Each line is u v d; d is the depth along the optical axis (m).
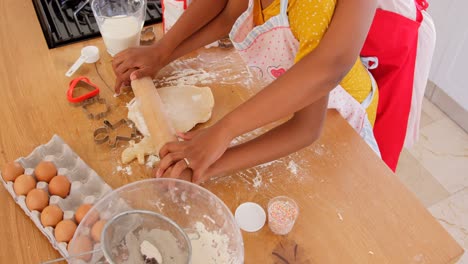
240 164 0.92
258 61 1.09
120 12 1.25
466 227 1.70
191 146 0.86
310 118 0.94
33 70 1.12
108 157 0.95
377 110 1.33
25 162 0.91
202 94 1.08
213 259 0.78
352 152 0.99
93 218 0.78
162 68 1.15
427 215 0.89
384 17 1.20
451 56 1.96
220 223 0.82
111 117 1.03
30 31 1.22
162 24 1.28
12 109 1.03
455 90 2.01
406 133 1.49
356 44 0.78
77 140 0.98
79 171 0.91
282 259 0.82
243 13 1.02
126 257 0.71
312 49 0.85
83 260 0.73
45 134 0.99
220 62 1.18
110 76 1.13
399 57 1.24
